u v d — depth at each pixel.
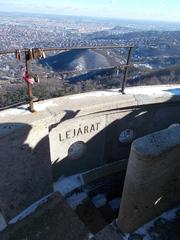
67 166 5.92
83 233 5.10
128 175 4.27
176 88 6.60
